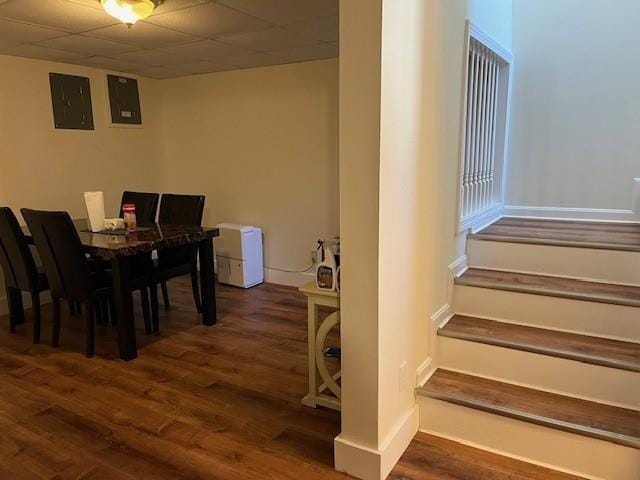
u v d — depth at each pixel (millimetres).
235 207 4953
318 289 2252
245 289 4605
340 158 1713
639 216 3250
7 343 3309
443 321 2426
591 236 2721
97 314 3742
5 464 2006
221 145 4906
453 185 2455
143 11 2467
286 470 1948
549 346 2121
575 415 1912
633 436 1758
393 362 1909
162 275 3486
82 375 2820
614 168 3279
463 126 2479
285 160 4520
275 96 4461
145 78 4984
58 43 3459
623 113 3199
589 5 3201
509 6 3344
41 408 2455
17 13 2748
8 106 3846
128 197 4348
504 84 3463
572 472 1876
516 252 2674
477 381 2217
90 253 2934
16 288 3369
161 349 3186
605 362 1974
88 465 1996
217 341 3316
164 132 5262
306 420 2309
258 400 2508
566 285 2404
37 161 4078
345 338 1840
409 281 1999
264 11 2758
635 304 2127
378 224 1685
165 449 2098
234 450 2082
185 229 3533
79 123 4371
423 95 1970
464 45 2414
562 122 3391
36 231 3021
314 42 3502
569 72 3318
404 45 1750
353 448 1891
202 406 2455
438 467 1938
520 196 3615
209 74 4816
